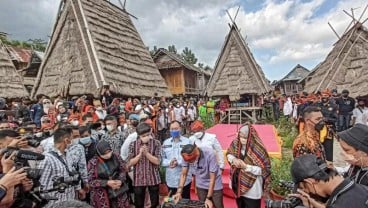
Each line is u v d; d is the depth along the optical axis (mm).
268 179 4664
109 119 6945
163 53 37656
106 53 13281
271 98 21578
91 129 6504
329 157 6418
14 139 3734
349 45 20688
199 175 4977
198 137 5762
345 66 20359
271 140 9734
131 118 7648
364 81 16328
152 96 15477
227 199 6438
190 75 40500
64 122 6574
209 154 4910
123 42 16297
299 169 2193
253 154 4535
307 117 4148
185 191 5629
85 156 5355
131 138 6246
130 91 13148
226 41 20562
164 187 7070
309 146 4020
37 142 4070
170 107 15805
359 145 2787
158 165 5871
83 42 12586
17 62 35156
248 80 19906
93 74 11789
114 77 12555
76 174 4406
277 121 19703
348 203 1989
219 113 21656
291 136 13148
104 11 16484
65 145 4453
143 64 17281
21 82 14594
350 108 13211
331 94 15469
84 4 14234
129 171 5914
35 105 11117
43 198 3213
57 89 12695
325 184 2104
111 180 4969
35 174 3020
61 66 13062
